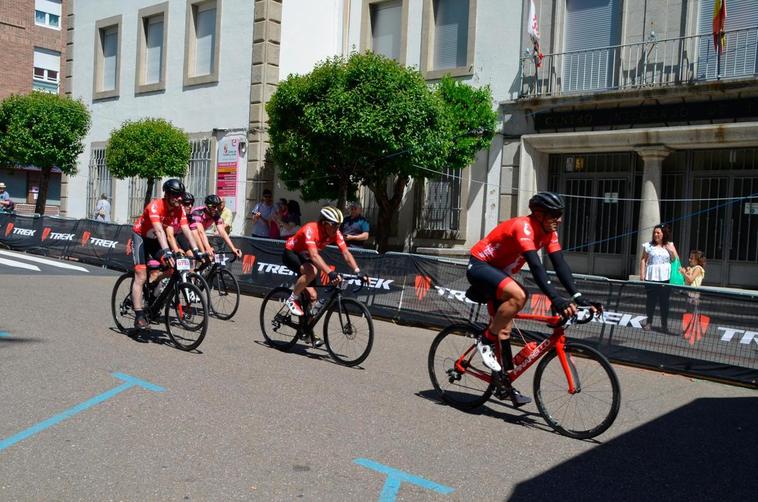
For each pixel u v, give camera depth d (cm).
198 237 944
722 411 600
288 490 375
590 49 1301
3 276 1188
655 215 1232
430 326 952
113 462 402
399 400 572
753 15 1152
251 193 1728
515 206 1388
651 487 410
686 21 1202
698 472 441
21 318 813
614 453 470
